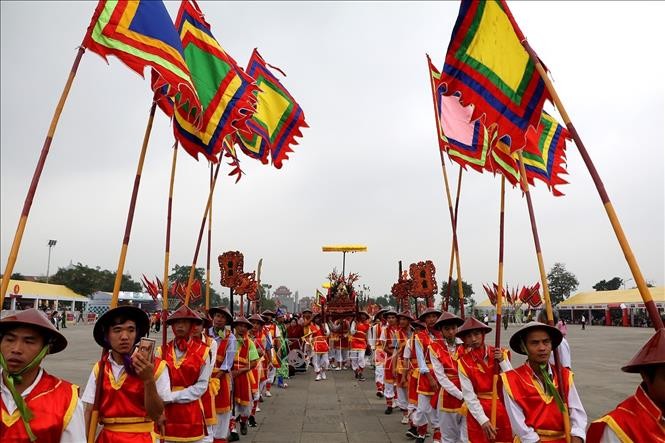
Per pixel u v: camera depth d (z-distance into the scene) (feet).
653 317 11.70
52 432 11.60
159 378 17.90
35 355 11.77
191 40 23.80
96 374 15.49
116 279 16.19
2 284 12.84
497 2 18.19
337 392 48.93
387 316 39.83
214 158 23.06
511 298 100.73
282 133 33.55
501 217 20.36
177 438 20.03
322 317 67.36
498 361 19.38
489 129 18.29
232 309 34.04
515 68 17.79
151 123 18.06
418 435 29.45
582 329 162.20
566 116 14.66
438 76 27.37
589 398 42.14
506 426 20.15
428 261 44.96
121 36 17.34
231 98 23.62
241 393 32.19
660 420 10.80
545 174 23.36
